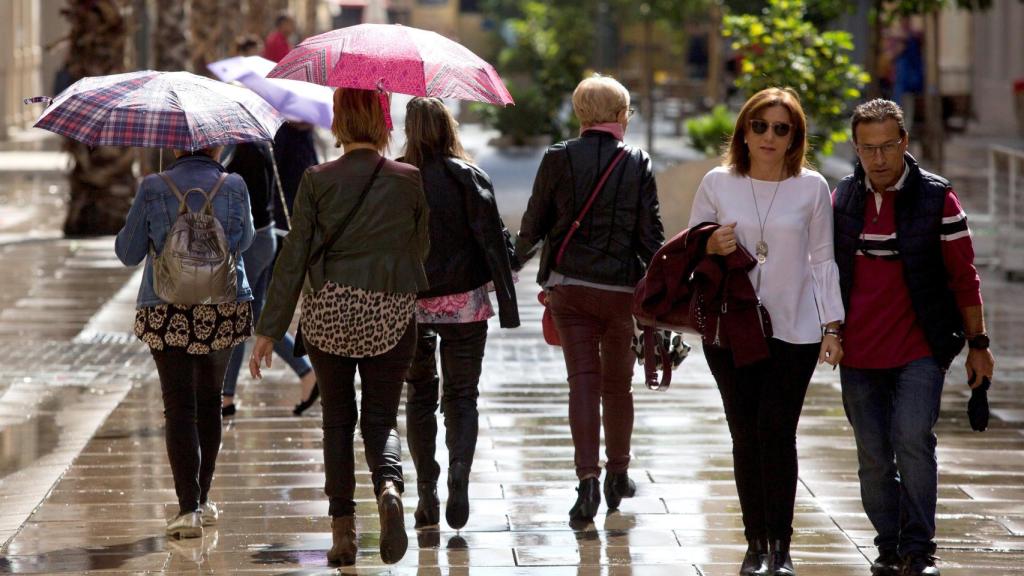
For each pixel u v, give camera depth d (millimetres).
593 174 20219
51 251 52344
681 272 17281
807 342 17078
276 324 17859
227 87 19922
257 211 26141
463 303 19766
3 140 112438
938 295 17281
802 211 17047
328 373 18094
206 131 18859
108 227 57188
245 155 25984
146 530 19969
